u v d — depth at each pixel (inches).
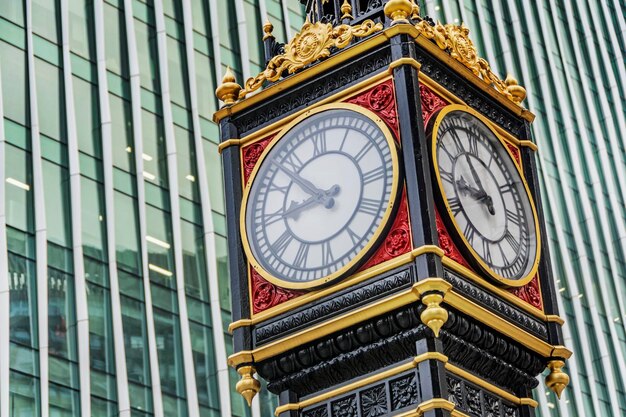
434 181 335.0
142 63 2217.0
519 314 348.2
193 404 1988.2
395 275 325.1
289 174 354.6
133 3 2256.4
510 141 379.2
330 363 334.0
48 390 1822.1
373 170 339.6
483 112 374.3
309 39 367.9
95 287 1958.7
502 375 346.3
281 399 344.5
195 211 2169.0
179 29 2308.1
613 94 3016.7
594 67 3014.3
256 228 353.7
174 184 2159.2
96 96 2118.6
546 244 366.0
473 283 335.9
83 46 2146.9
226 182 368.2
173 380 1987.0
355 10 381.7
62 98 2070.6
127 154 2116.1
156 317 2015.3
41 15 2112.5
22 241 1914.4
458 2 2760.8
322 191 346.3
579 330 2591.0
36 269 1903.3
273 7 2479.1
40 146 1999.3
